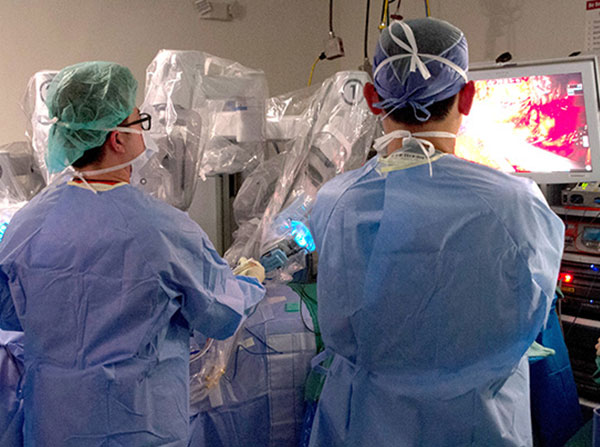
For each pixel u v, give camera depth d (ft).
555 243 3.06
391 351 3.05
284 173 5.10
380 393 3.11
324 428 3.43
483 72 5.05
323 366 4.37
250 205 5.52
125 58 8.48
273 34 9.61
